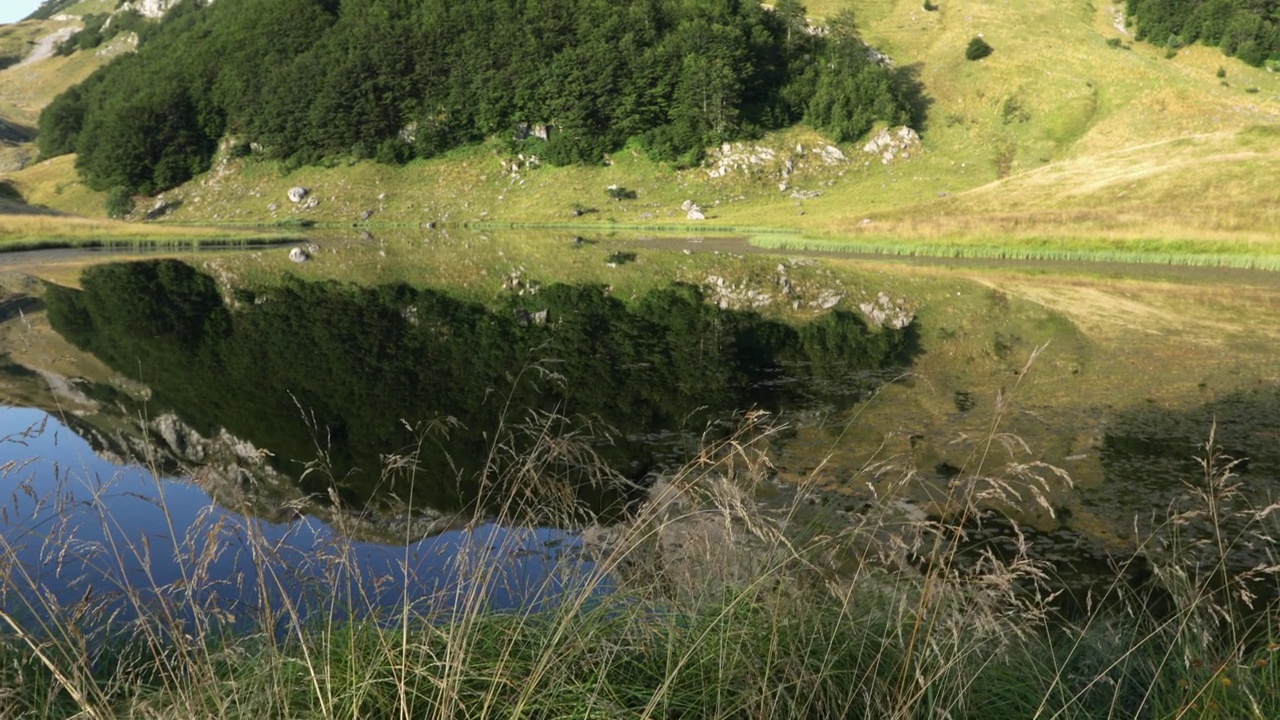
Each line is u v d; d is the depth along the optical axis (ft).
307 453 31.09
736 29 238.89
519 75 241.55
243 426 34.99
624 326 61.11
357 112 252.62
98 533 21.68
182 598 16.85
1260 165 131.03
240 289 85.35
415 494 25.72
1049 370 43.68
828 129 236.22
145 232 164.04
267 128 263.49
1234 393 38.06
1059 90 236.63
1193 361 44.86
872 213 159.43
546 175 238.27
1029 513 24.31
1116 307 64.75
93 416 35.73
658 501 13.61
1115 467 28.37
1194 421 33.94
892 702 11.17
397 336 57.36
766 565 12.84
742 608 12.39
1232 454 29.50
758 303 72.64
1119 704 12.48
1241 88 236.22
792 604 12.39
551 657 11.42
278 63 270.87
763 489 25.80
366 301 75.92
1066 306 65.77
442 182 243.81
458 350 52.37
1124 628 16.37
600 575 12.31
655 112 238.68
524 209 224.33
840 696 11.02
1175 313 61.31
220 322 63.57
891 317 63.16
